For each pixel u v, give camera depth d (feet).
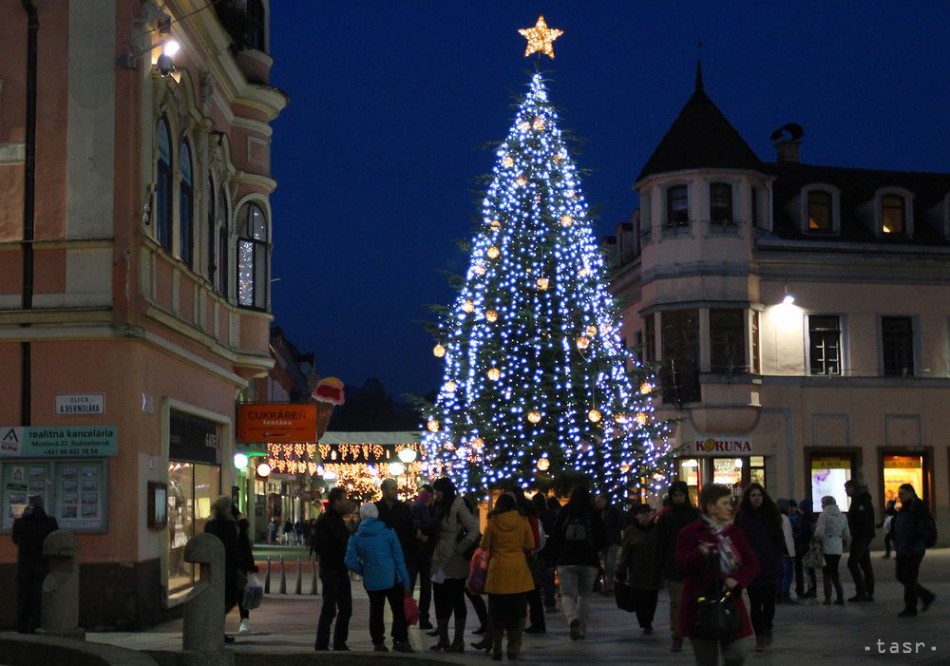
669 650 49.37
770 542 47.65
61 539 45.60
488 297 100.99
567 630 58.80
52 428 61.67
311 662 38.81
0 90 63.31
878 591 78.43
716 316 138.51
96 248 62.18
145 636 57.88
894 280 144.66
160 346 65.57
